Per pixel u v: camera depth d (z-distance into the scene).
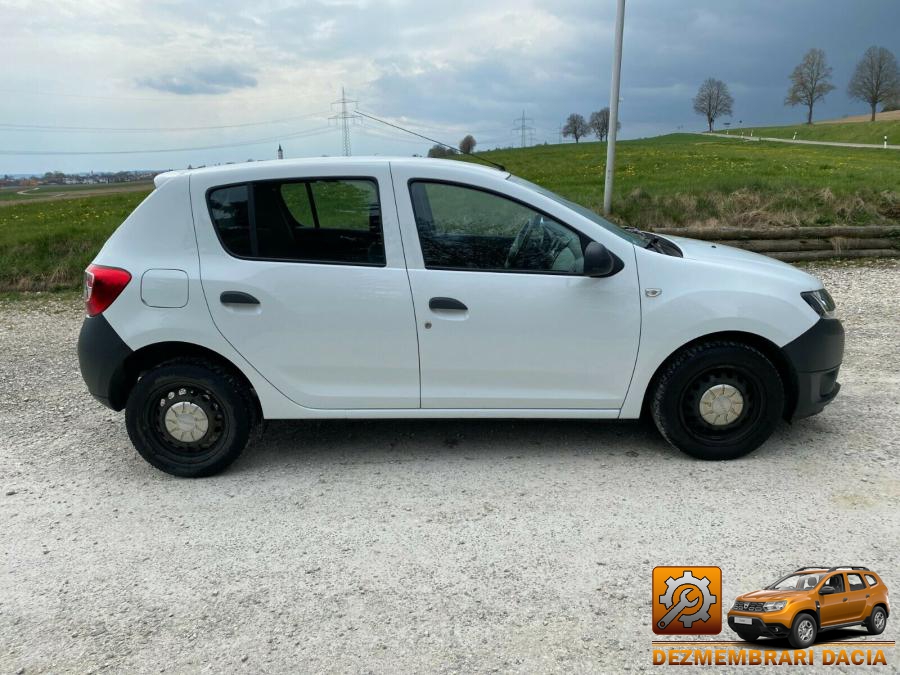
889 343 6.14
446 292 3.75
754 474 3.73
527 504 3.51
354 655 2.48
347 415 3.95
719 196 12.02
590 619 2.63
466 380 3.85
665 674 2.34
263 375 3.86
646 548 3.06
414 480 3.85
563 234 3.78
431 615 2.68
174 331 3.79
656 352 3.76
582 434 4.40
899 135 64.31
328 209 3.79
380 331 3.79
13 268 10.46
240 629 2.65
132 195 32.00
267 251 3.82
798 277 3.92
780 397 3.79
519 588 2.83
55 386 5.86
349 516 3.48
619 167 28.62
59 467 4.22
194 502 3.71
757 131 100.50
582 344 3.78
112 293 3.80
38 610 2.83
